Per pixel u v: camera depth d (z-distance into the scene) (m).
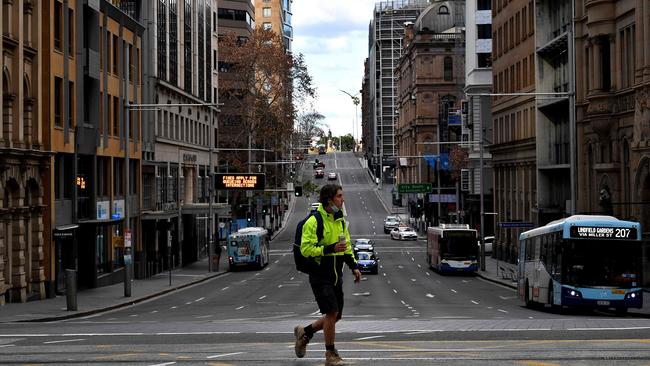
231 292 67.38
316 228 14.88
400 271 92.19
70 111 63.06
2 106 51.06
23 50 53.78
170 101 99.50
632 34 62.09
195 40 114.19
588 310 46.91
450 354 18.41
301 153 151.38
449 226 88.31
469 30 140.38
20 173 52.97
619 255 41.25
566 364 16.70
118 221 67.56
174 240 100.19
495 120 114.81
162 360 18.12
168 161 97.19
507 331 25.31
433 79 187.25
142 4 87.25
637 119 59.59
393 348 19.95
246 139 132.00
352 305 51.25
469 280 80.06
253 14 192.38
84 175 66.88
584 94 72.75
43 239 56.88
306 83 131.50
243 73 128.88
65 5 60.88
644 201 59.59
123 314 46.91
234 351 19.70
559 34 83.94
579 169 73.75
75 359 18.70
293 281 79.94
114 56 75.50
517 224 77.25
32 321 40.78
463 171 138.38
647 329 26.19
